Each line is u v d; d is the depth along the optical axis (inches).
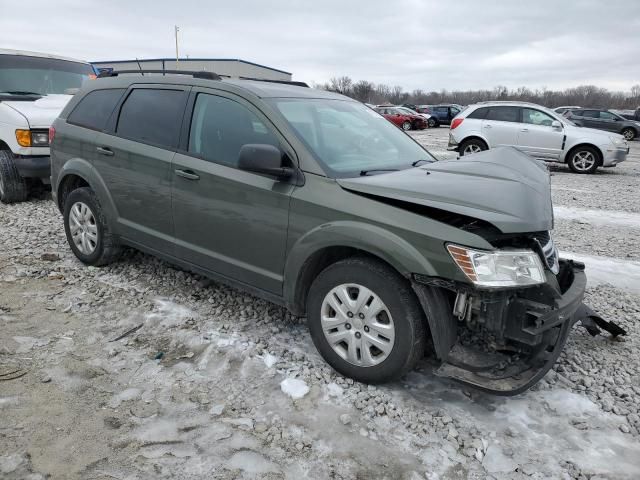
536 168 134.8
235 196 134.6
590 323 146.0
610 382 128.3
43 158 272.8
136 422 106.0
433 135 1067.3
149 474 92.6
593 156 512.1
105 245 179.0
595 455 102.4
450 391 121.4
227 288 173.8
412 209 110.5
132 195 163.6
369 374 118.0
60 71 328.8
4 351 130.5
